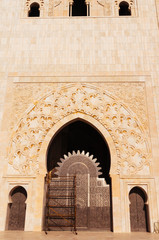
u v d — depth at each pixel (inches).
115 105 629.6
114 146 592.4
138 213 557.3
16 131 611.2
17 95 645.9
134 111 621.9
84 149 898.7
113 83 650.2
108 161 858.8
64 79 656.4
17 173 577.9
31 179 571.5
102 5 751.1
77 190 583.8
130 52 679.7
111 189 565.9
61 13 746.2
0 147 597.9
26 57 683.4
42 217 548.7
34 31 712.4
